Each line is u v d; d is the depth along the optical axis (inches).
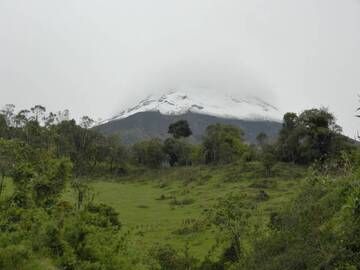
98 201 4234.7
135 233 2891.2
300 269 1147.3
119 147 6235.2
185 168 5969.5
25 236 1226.0
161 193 4793.3
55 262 1190.3
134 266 1414.9
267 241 1435.8
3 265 1068.5
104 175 5925.2
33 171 2010.3
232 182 4810.5
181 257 2233.0
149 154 6397.6
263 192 3900.1
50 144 4667.8
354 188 1018.7
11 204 1603.1
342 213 1125.7
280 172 4874.5
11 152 2097.7
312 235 1183.6
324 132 5147.6
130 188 5162.4
